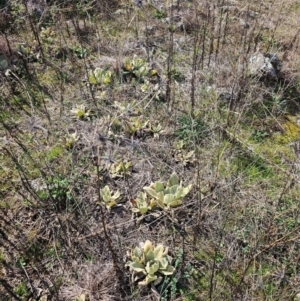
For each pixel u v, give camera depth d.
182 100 2.10
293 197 1.65
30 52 2.32
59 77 2.22
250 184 1.72
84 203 1.58
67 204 1.56
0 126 1.91
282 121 2.05
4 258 1.41
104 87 2.16
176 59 2.39
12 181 1.66
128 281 1.36
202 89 2.15
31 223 1.52
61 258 1.42
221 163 1.79
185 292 1.34
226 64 2.30
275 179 1.74
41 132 1.90
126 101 2.10
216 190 1.64
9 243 1.40
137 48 2.47
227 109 2.06
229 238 1.50
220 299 1.33
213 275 1.29
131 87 2.18
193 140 1.84
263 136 1.96
